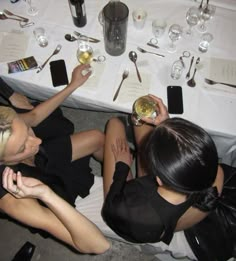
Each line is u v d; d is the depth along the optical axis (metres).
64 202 0.93
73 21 1.44
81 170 1.43
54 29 1.43
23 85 1.39
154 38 1.41
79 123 2.06
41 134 1.46
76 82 1.31
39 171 1.16
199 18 1.44
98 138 1.52
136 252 1.76
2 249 1.76
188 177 0.74
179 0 1.48
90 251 1.03
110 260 1.75
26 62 1.36
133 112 1.29
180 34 1.41
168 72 1.34
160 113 1.24
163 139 0.76
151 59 1.37
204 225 1.23
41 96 1.50
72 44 1.41
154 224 0.93
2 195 0.93
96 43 1.40
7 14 1.47
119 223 1.01
